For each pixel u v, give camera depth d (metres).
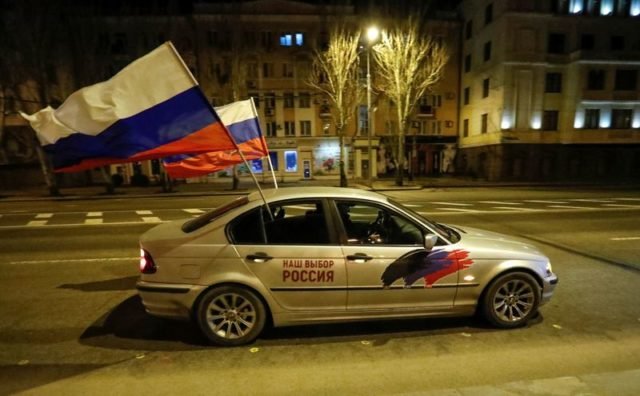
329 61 23.88
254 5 30.53
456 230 4.59
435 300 3.99
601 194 19.12
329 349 3.76
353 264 3.80
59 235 9.67
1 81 22.31
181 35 29.61
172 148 4.03
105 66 25.33
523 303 4.19
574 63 28.97
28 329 4.29
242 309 3.82
